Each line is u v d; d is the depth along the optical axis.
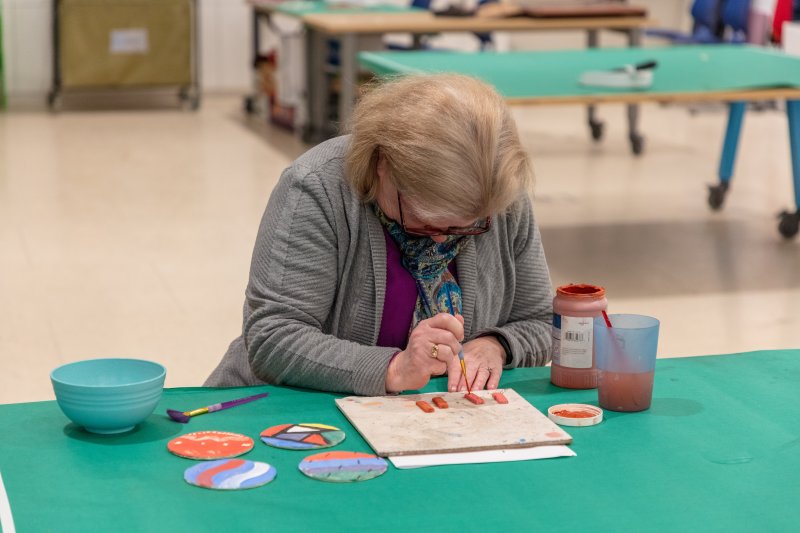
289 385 1.54
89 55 7.86
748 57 4.83
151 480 1.20
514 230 1.69
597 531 1.09
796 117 4.59
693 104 8.06
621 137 7.15
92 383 1.37
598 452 1.28
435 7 8.61
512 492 1.17
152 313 3.60
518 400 1.43
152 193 5.41
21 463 1.24
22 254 4.28
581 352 1.52
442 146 1.33
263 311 1.55
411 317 1.62
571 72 4.32
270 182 5.72
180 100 8.49
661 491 1.18
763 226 4.95
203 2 8.58
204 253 4.35
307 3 7.10
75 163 6.13
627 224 4.95
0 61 7.89
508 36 9.30
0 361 3.13
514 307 1.74
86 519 1.10
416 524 1.10
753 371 1.59
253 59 7.99
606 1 6.48
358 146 1.47
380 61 4.56
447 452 1.27
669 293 3.91
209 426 1.36
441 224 1.40
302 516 1.11
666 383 1.54
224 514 1.11
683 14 9.38
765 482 1.21
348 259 1.58
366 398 1.44
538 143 6.94
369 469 1.21
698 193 5.61
